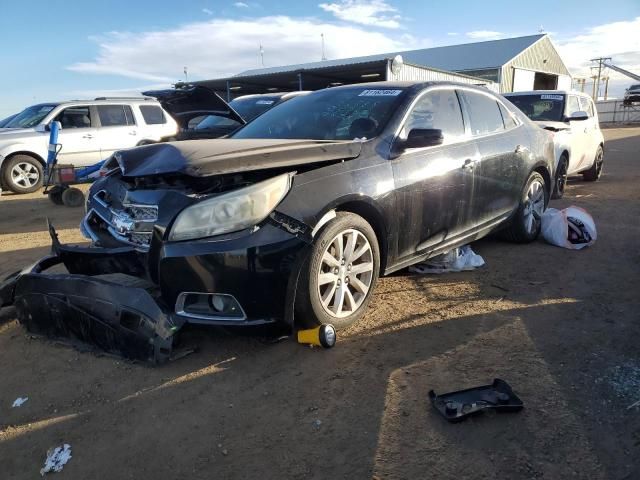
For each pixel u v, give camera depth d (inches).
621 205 300.4
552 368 116.6
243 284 115.7
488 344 128.5
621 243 217.0
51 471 91.4
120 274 132.6
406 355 124.3
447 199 163.8
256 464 90.6
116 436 99.4
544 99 359.3
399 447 92.8
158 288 124.1
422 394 108.1
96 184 153.7
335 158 132.5
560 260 195.2
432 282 173.8
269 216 118.2
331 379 115.0
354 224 133.6
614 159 596.1
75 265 147.2
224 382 115.5
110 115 487.2
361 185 135.7
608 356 121.3
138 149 137.6
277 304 119.6
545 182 224.4
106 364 124.8
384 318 145.4
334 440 95.4
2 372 123.6
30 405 110.3
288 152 123.7
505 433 95.3
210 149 124.7
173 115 304.3
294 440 96.0
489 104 196.9
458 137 173.6
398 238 148.8
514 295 160.4
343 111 165.2
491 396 104.2
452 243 172.9
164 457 93.3
